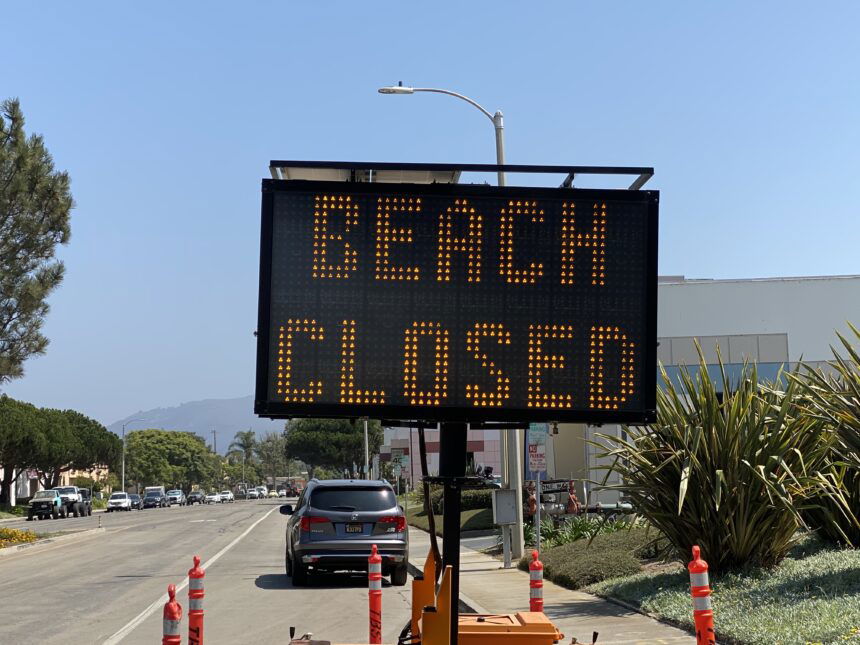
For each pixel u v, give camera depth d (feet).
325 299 23.89
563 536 74.38
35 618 47.65
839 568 40.98
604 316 24.57
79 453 318.04
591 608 44.06
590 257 24.62
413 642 25.20
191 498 402.11
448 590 23.79
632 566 52.90
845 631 29.60
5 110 92.27
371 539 60.70
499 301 24.31
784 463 42.29
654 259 24.72
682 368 45.98
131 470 479.82
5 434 260.01
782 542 44.34
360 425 347.56
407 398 23.89
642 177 25.21
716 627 34.32
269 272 23.82
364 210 24.16
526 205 24.54
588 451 117.80
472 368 24.11
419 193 24.26
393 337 23.98
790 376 44.65
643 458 44.55
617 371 24.48
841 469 45.60
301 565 60.75
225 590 59.52
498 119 73.72
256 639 40.78
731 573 43.55
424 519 135.95
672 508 44.60
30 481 350.43
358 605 51.62
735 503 43.70
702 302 129.90
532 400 24.18
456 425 24.80
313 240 23.98
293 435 353.72
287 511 70.54
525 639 25.02
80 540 119.44
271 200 23.99
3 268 89.86
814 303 128.88
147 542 112.37
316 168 24.20
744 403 44.78
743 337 128.36
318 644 26.25
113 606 52.31
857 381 40.34
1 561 87.25
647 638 35.09
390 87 73.82
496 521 68.03
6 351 90.22
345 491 62.03
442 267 24.22
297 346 23.77
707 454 43.42
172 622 22.40
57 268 92.22
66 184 92.84
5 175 90.89
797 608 34.76
